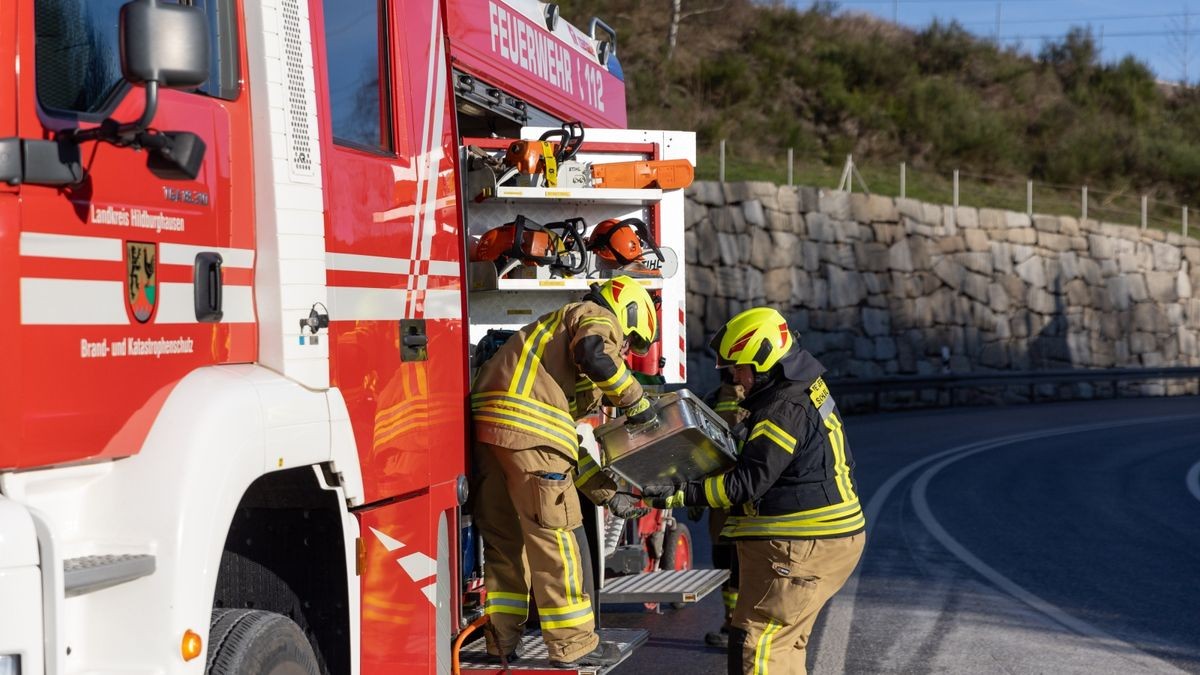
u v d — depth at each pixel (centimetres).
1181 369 2953
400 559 409
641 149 711
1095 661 659
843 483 496
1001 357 2839
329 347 367
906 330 2673
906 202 2705
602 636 534
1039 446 1817
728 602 661
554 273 636
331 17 390
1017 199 3525
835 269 2561
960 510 1201
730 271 2394
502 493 506
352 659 372
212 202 329
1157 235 3162
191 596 291
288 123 356
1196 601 812
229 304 335
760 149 3306
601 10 3453
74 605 289
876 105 3709
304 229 358
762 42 3725
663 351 703
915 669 640
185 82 277
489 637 510
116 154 292
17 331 265
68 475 284
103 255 288
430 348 439
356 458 376
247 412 319
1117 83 4303
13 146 264
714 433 491
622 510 527
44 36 280
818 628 730
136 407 297
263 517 384
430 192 448
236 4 347
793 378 493
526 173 640
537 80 717
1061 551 993
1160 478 1487
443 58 473
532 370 494
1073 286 2977
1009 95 4100
